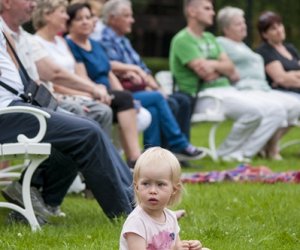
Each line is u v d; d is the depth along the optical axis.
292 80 26.09
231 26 25.52
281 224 13.51
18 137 12.48
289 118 25.67
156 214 9.52
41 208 13.79
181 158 22.42
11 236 12.13
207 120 24.00
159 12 64.25
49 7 18.38
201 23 24.34
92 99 17.94
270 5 54.81
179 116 23.38
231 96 24.17
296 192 17.31
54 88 17.77
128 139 18.72
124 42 22.48
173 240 9.64
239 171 20.39
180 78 24.30
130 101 18.80
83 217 14.20
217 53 24.70
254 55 25.64
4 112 12.42
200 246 9.76
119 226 12.79
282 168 23.09
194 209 14.84
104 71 20.06
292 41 56.44
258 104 24.25
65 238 12.03
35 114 12.52
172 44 24.52
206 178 19.52
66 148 12.99
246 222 13.62
